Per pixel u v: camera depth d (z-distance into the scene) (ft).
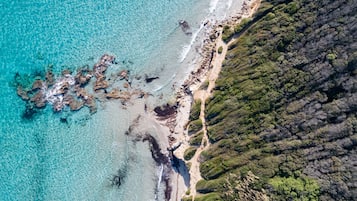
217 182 128.06
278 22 122.93
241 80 128.98
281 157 115.44
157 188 143.64
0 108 147.84
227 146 128.36
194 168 136.05
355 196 99.91
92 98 147.84
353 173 100.94
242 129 125.70
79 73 147.84
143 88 147.33
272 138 118.62
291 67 116.37
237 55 133.08
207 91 138.31
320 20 111.34
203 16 145.79
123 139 146.92
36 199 147.84
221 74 136.15
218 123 132.16
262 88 122.31
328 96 108.27
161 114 144.97
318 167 107.86
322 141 108.06
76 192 147.74
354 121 102.27
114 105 147.84
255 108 123.03
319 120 109.09
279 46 120.78
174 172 142.51
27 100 147.84
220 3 144.36
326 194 105.40
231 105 129.49
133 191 145.69
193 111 138.92
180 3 147.54
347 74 103.86
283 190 112.27
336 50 106.22
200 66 143.13
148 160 144.97
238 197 122.11
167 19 147.74
